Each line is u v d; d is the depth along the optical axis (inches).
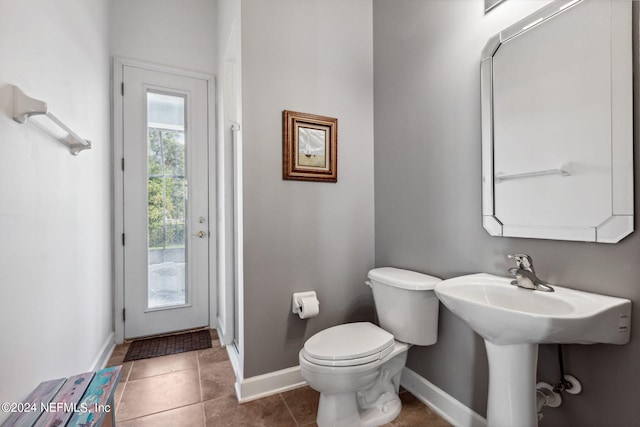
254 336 69.0
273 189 71.2
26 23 42.8
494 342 41.9
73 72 61.8
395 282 62.9
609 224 39.4
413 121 71.1
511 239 51.2
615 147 39.0
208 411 63.6
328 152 77.4
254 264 69.0
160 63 103.5
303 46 74.8
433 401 65.2
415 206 70.6
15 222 39.0
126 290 99.3
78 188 63.6
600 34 40.2
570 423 43.6
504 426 41.5
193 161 108.3
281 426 59.1
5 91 37.0
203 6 110.5
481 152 55.7
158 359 87.1
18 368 39.1
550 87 45.6
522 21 48.8
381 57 81.3
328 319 77.7
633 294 37.7
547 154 45.9
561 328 33.7
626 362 38.1
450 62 61.8
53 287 50.3
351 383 53.4
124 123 98.7
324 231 77.6
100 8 83.2
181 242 107.9
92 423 35.1
